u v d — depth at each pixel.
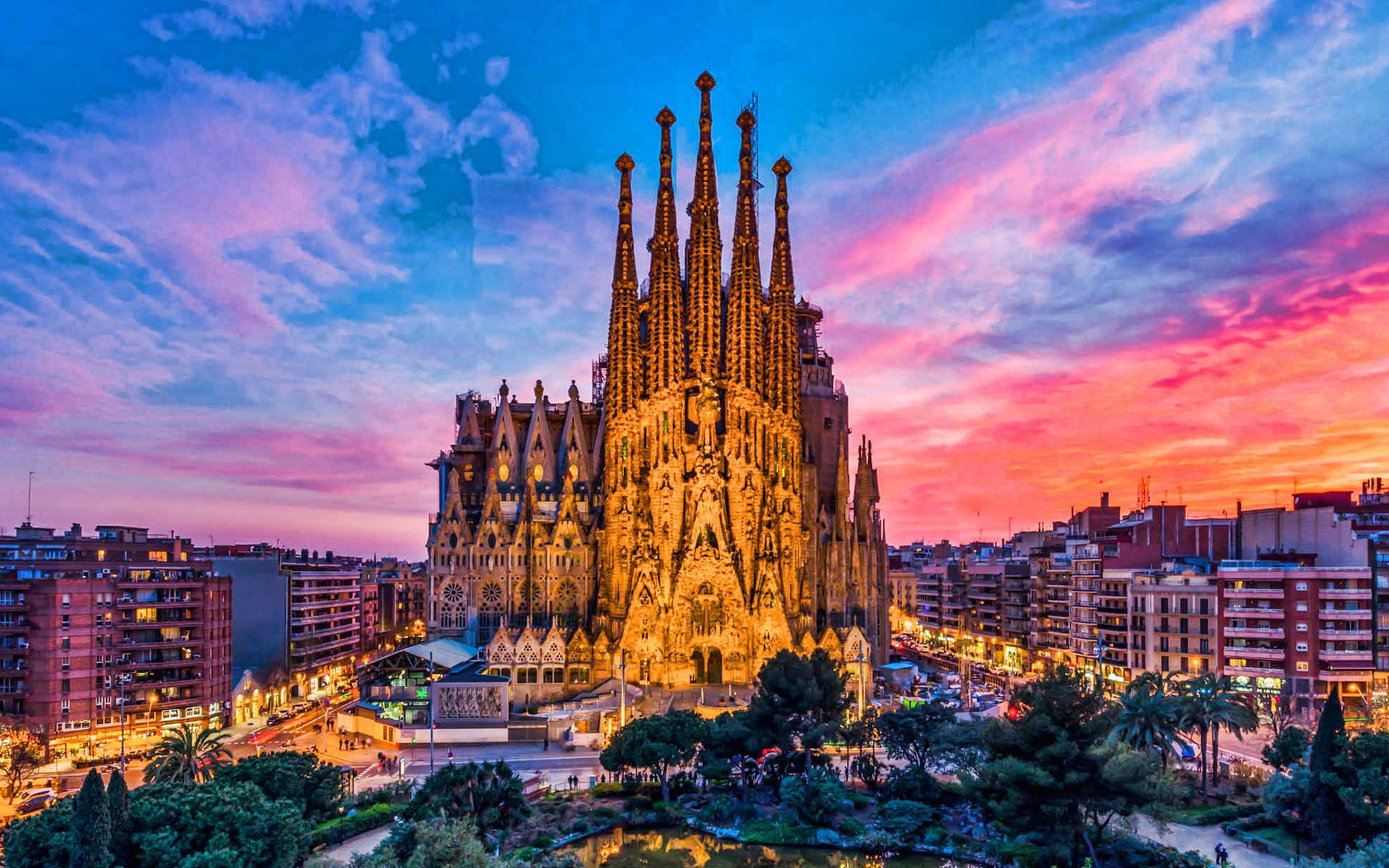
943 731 88.25
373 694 135.25
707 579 165.00
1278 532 152.38
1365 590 128.88
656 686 160.75
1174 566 150.75
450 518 182.38
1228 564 145.00
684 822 86.62
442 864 55.53
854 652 158.62
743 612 164.38
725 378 174.50
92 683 120.19
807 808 84.81
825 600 179.12
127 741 122.00
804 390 196.25
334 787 81.06
